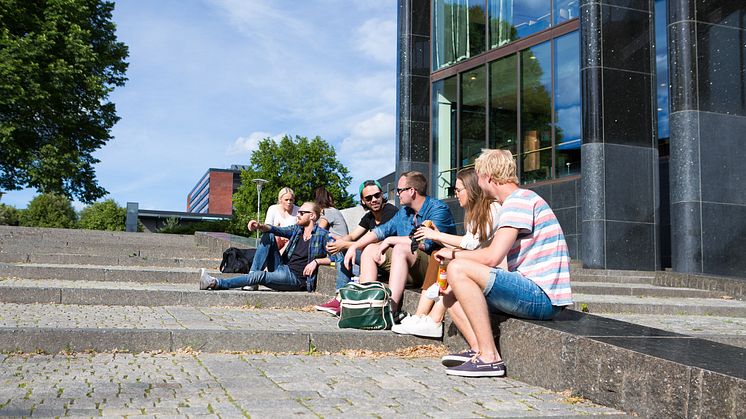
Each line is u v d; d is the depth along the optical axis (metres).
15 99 21.45
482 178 4.40
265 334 4.82
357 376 4.01
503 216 4.14
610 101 12.55
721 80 11.92
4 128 22.09
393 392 3.59
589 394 3.53
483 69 16.39
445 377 4.08
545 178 14.73
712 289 10.34
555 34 14.57
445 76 17.39
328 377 3.94
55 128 24.47
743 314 8.31
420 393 3.59
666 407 3.07
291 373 4.03
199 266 11.40
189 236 17.12
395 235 6.14
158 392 3.40
